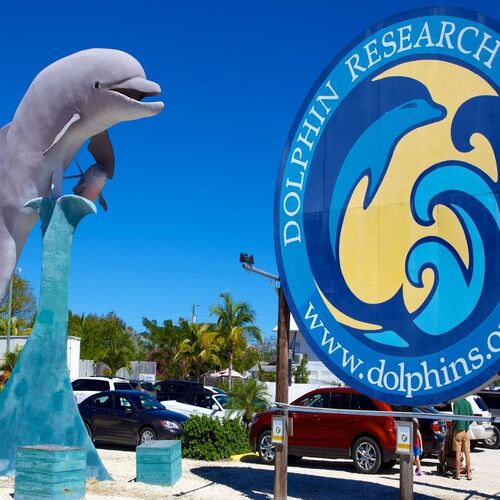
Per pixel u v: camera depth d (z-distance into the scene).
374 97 10.38
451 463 14.41
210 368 45.16
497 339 8.98
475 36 9.57
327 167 10.71
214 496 10.76
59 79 12.65
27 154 12.78
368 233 10.22
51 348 11.88
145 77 12.77
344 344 10.19
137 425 16.67
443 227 9.62
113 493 10.71
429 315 9.56
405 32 10.16
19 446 10.43
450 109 9.72
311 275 10.63
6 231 12.99
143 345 59.09
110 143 13.27
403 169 10.02
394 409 13.76
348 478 13.11
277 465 10.31
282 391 10.55
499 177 9.23
